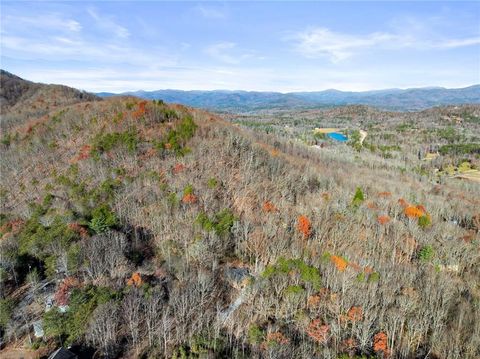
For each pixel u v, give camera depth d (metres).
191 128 92.94
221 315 51.84
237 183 79.88
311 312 53.31
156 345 45.84
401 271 64.25
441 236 80.50
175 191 73.56
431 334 53.44
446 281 62.16
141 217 67.88
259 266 60.59
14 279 52.50
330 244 69.69
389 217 84.50
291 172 92.38
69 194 72.38
